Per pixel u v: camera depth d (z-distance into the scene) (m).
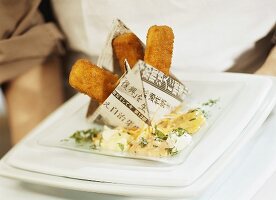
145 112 0.41
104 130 0.44
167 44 0.42
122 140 0.41
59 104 0.68
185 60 0.56
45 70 0.65
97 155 0.41
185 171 0.35
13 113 0.66
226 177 0.39
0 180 0.45
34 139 0.47
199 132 0.41
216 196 0.38
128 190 0.36
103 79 0.43
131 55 0.44
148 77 0.41
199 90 0.48
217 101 0.45
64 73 0.71
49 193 0.42
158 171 0.36
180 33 0.55
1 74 0.61
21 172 0.41
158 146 0.39
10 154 0.46
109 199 0.39
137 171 0.37
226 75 0.49
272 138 0.43
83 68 0.42
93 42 0.59
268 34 0.56
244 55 0.56
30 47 0.61
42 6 0.64
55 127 0.49
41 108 0.66
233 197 0.37
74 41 0.62
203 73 0.51
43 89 0.66
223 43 0.55
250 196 0.37
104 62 0.46
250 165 0.40
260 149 0.42
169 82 0.43
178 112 0.45
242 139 0.39
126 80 0.40
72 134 0.47
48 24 0.62
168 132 0.41
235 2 0.52
